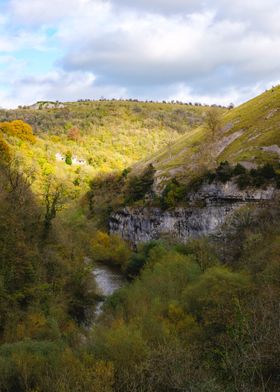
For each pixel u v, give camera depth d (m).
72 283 45.41
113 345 23.77
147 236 83.31
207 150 94.25
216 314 27.48
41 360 23.92
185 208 75.94
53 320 33.75
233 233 54.09
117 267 73.38
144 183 94.00
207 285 33.25
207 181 74.81
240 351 16.38
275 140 83.62
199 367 18.19
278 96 110.31
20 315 34.06
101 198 105.06
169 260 46.62
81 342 33.06
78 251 54.78
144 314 33.75
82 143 152.88
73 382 20.69
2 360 23.61
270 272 30.17
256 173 68.44
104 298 49.03
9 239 38.53
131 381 19.48
